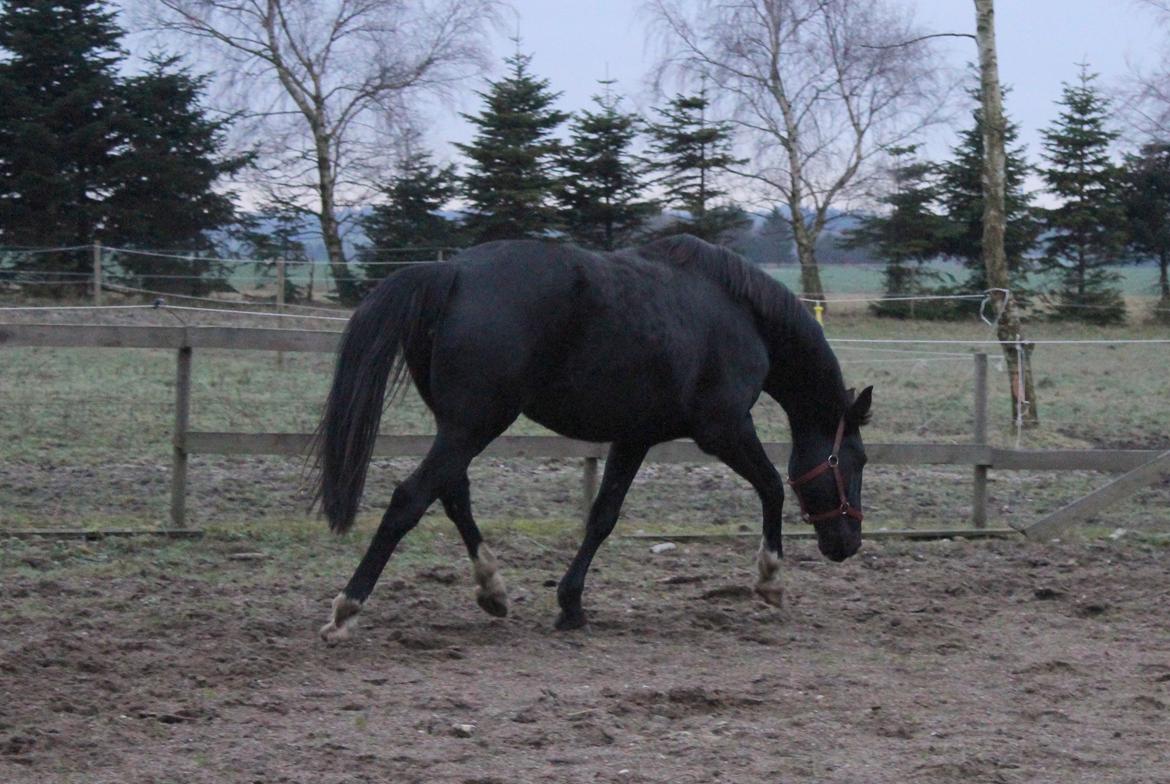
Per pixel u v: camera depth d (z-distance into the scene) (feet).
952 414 47.26
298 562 22.50
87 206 92.84
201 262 94.48
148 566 21.56
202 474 30.12
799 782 11.84
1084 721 14.08
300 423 37.58
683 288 17.88
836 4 98.43
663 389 17.48
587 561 18.54
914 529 27.30
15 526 23.86
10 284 81.61
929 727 13.76
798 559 24.49
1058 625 19.26
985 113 44.45
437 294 16.33
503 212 99.09
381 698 14.44
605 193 103.04
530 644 17.48
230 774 11.78
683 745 12.86
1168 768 12.42
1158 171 116.47
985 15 43.96
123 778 11.62
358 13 98.32
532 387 16.63
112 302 78.07
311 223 109.09
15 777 11.57
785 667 16.58
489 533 25.39
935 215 115.55
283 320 65.67
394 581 20.88
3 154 92.02
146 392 42.11
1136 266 124.67
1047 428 45.01
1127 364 72.84
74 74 95.96
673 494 30.83
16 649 15.70
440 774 11.84
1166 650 17.63
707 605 20.36
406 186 105.09
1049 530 26.91
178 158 96.27
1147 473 26.73
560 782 11.66
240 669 15.38
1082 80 118.01
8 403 38.34
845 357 68.44
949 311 107.96
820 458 20.07
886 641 18.16
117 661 15.57
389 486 30.01
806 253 107.55
